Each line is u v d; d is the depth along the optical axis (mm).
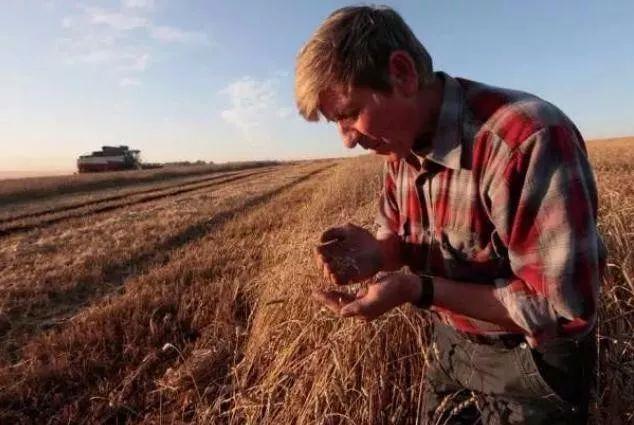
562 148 1206
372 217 4973
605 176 7652
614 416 2213
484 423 1688
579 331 1219
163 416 3439
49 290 6945
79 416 3594
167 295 5910
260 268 6559
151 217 15258
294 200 17078
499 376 1554
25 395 3918
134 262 8773
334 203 11891
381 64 1280
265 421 2730
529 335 1252
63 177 48219
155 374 4090
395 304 1375
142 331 4961
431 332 2818
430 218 1549
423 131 1417
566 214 1184
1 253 10352
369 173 17344
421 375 2707
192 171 60938
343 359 2711
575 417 1471
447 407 1929
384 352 2820
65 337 4887
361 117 1363
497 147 1266
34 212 21875
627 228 3451
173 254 9086
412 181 1583
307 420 2566
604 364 2439
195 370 3766
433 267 1596
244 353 3838
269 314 3846
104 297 6480
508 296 1282
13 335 5406
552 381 1412
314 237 4523
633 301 2781
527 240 1247
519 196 1245
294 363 2955
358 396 2650
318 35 1334
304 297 3580
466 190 1373
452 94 1367
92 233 12430
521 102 1279
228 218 13680
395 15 1327
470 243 1430
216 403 3045
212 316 5152
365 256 1757
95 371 4215
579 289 1181
